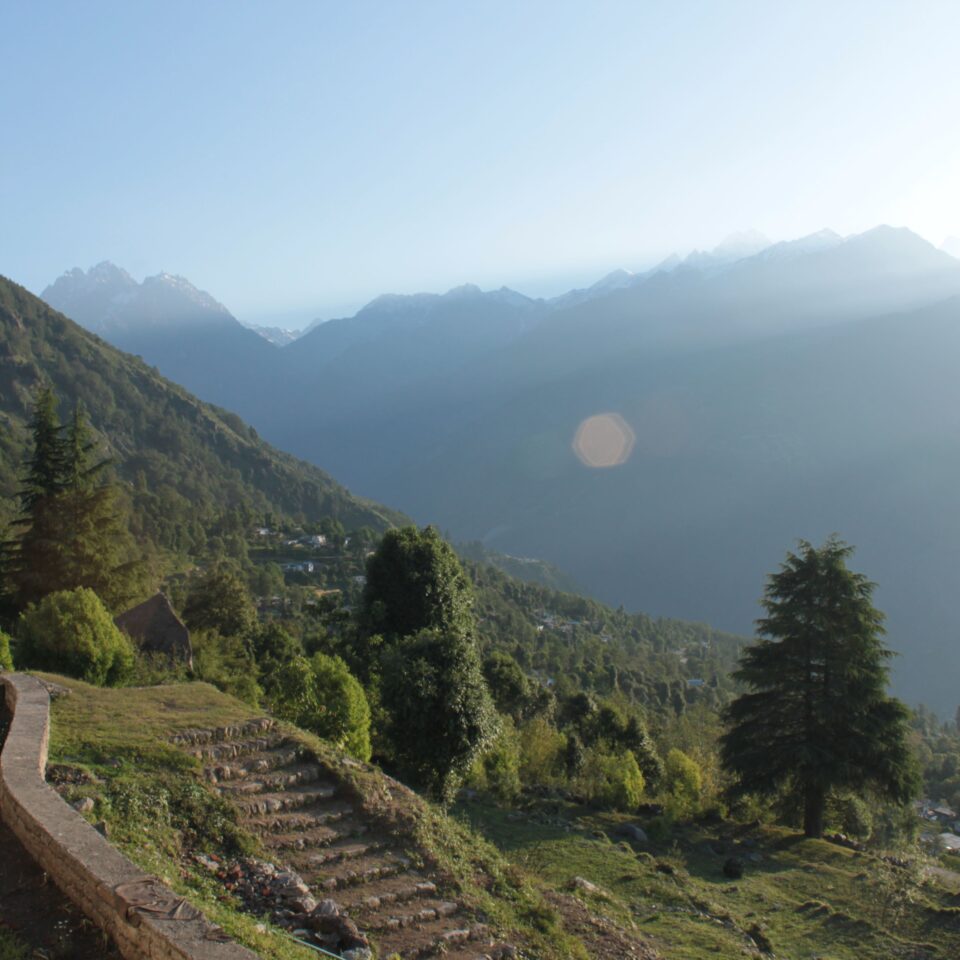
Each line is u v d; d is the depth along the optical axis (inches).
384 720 756.6
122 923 200.8
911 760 971.9
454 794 747.4
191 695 477.4
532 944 341.1
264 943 227.3
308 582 4239.7
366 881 341.1
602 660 4338.1
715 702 3786.9
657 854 765.3
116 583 1323.8
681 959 429.7
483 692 721.0
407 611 1024.2
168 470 6003.9
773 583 1064.8
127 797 315.6
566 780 1186.0
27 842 250.8
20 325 6451.8
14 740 324.8
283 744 427.5
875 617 1011.3
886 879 706.2
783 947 542.0
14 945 199.3
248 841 327.6
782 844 907.4
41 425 1332.4
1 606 1240.2
